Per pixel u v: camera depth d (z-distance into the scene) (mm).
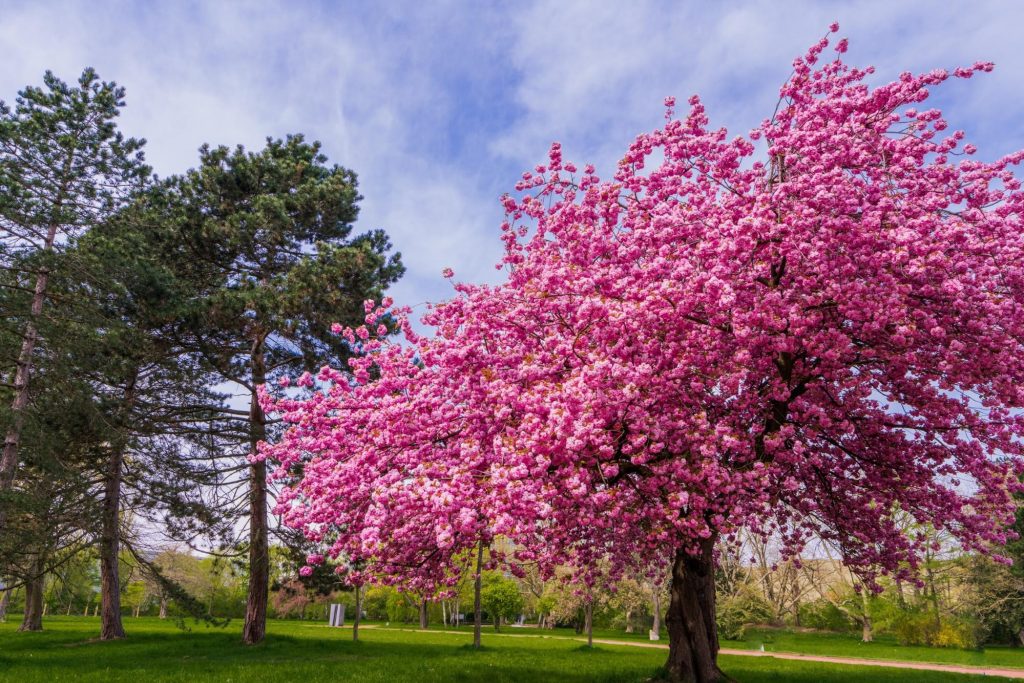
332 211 23938
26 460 18766
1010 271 9617
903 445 12242
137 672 14641
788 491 12930
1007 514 11742
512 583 44500
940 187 10508
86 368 19953
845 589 39656
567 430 8625
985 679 16391
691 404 10570
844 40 11625
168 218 22297
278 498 10445
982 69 10406
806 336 10148
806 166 10930
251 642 21734
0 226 19203
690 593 12703
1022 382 10078
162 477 22484
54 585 29094
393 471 9586
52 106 21547
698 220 10523
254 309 20734
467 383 10461
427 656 19719
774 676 15570
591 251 11570
